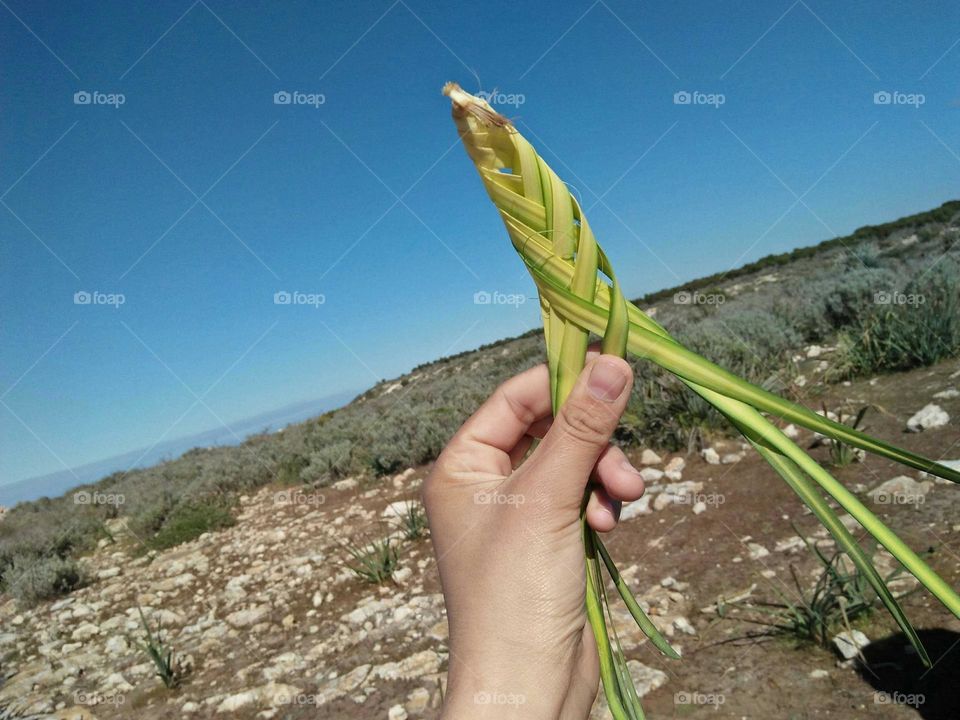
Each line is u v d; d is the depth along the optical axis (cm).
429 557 506
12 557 912
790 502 389
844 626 266
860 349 587
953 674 224
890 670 237
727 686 253
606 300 111
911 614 263
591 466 111
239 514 912
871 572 85
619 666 110
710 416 528
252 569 611
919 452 388
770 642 273
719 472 461
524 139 105
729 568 336
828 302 749
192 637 475
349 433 1083
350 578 510
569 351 108
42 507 1501
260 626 462
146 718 363
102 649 496
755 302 1023
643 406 571
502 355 1502
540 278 106
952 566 278
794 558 328
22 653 527
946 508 326
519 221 105
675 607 317
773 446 92
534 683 111
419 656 353
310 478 964
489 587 115
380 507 705
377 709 311
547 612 112
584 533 116
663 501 430
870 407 484
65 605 654
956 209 1616
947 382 491
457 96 103
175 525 845
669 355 102
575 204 105
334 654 385
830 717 223
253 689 362
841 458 407
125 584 683
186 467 1457
